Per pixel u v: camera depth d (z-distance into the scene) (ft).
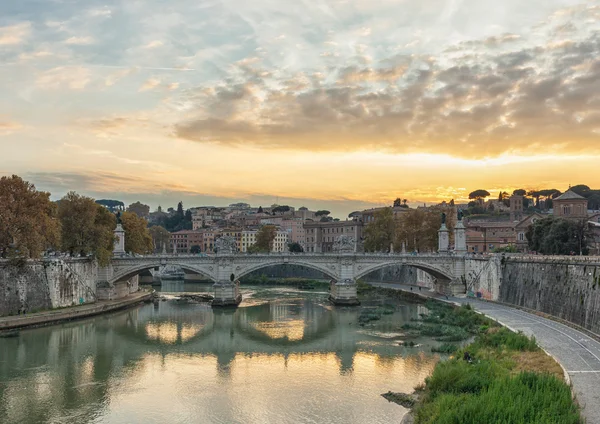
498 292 379.55
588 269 256.93
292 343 281.54
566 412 134.82
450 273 445.78
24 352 256.93
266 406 182.80
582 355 199.72
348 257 435.94
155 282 607.37
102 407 183.21
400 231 579.07
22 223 316.60
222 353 260.42
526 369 180.55
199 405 185.06
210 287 595.88
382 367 228.84
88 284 390.21
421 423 148.87
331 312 392.27
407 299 472.03
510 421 131.54
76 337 294.25
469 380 166.20
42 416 174.81
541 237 471.21
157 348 270.87
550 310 299.17
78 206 387.14
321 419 169.58
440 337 284.82
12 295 316.40
